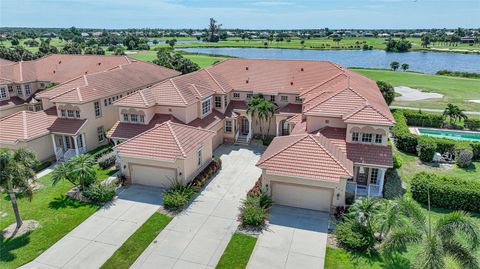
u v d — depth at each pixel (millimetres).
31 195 22859
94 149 37625
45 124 35094
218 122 37531
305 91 38250
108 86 40250
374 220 20891
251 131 40625
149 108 33688
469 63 125125
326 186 24359
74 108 35688
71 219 24141
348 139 27984
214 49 180375
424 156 33969
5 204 26234
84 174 27094
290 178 24891
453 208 25234
